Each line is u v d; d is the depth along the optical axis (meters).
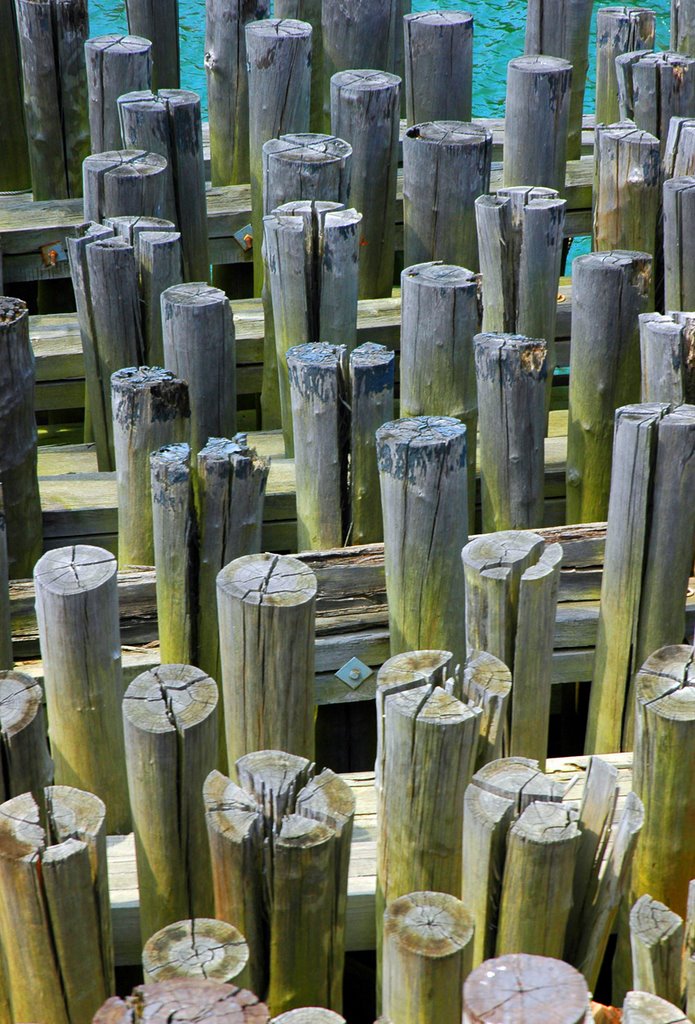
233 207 16.62
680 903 9.05
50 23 16.47
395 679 8.28
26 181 18.02
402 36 19.69
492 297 13.30
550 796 7.72
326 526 11.75
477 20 30.17
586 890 8.07
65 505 12.56
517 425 11.77
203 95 27.58
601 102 18.72
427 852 8.34
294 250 12.49
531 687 9.49
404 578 10.76
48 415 17.38
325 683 11.48
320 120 18.70
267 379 15.05
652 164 14.18
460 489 10.52
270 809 7.76
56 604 9.12
